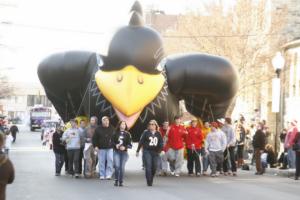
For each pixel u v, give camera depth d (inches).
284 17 1483.8
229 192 561.3
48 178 674.2
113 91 662.5
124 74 668.1
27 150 1315.2
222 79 730.8
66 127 709.9
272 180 693.3
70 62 727.1
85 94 713.0
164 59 705.6
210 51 1438.2
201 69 726.5
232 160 747.4
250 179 700.7
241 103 1727.4
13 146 1501.0
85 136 682.8
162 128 716.0
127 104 657.0
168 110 716.0
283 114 1444.4
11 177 289.3
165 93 706.2
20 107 4955.7
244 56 1401.3
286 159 809.5
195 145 723.4
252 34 1437.0
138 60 669.9
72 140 679.1
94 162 688.4
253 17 1454.2
